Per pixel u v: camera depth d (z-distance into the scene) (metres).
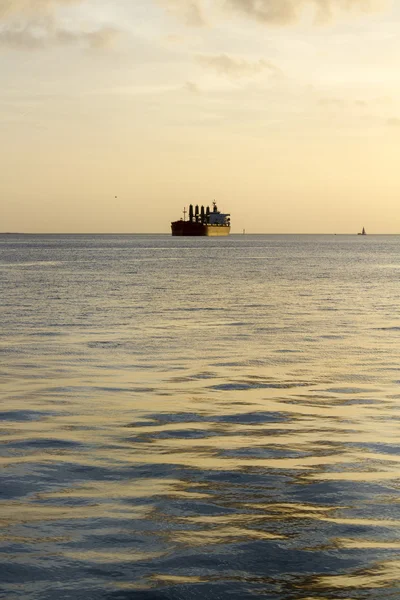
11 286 65.12
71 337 30.05
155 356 24.78
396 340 29.56
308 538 8.05
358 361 23.80
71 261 132.00
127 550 7.66
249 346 27.58
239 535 8.13
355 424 14.47
